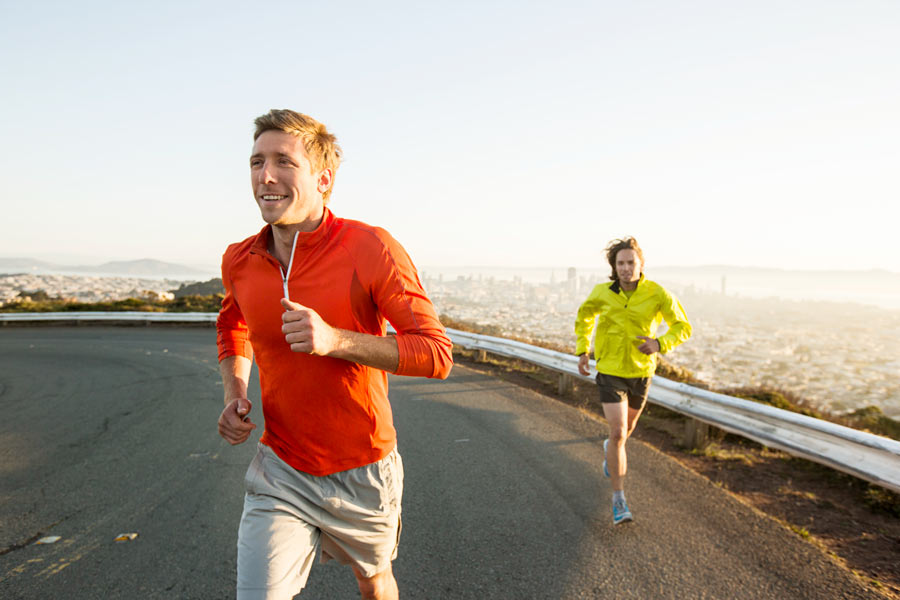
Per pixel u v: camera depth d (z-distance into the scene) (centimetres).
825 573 277
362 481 164
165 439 551
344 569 291
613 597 258
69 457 497
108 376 933
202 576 286
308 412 159
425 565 292
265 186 148
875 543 316
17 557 308
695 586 266
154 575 287
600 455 478
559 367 757
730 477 426
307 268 154
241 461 480
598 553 301
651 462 455
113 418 645
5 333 1731
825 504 373
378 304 158
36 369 1019
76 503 388
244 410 176
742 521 339
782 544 309
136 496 400
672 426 583
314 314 129
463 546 312
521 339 1112
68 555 310
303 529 158
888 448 313
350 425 161
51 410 695
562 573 281
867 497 378
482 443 516
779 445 398
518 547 310
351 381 157
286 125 151
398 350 144
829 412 609
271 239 167
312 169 154
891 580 274
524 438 532
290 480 161
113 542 325
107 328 1836
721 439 525
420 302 157
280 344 158
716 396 462
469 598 260
